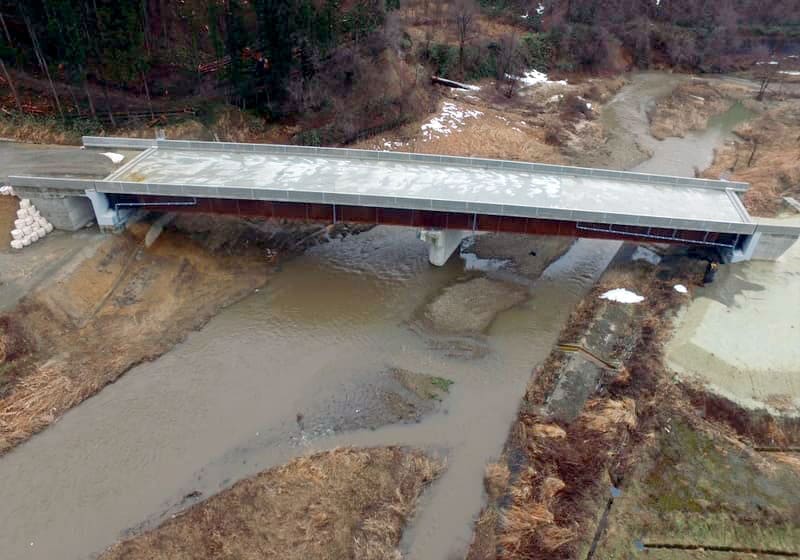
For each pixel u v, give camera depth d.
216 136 50.19
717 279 38.72
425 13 78.62
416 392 32.06
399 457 28.36
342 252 43.25
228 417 30.42
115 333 34.12
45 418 29.30
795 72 87.12
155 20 53.19
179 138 48.47
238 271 40.28
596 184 41.41
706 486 27.00
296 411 30.92
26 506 25.86
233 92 52.28
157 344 34.16
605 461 28.09
